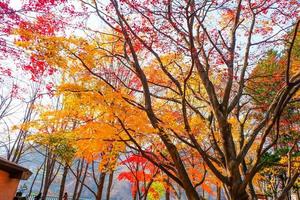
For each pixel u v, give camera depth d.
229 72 9.38
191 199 7.28
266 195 16.98
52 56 7.41
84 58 7.79
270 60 12.65
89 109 8.38
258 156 7.26
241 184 7.34
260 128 8.09
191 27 7.84
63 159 16.02
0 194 8.20
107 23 8.62
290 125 13.75
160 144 9.24
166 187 12.79
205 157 7.58
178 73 10.91
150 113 7.85
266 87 11.86
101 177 15.70
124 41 8.98
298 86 7.33
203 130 9.62
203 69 9.10
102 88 7.83
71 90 7.56
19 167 8.38
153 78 11.38
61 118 9.12
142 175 12.62
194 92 10.22
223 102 8.76
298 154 12.09
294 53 12.55
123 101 7.75
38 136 11.69
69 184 48.34
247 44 10.32
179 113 10.57
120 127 8.08
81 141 9.17
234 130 10.75
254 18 10.34
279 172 14.37
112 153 9.87
